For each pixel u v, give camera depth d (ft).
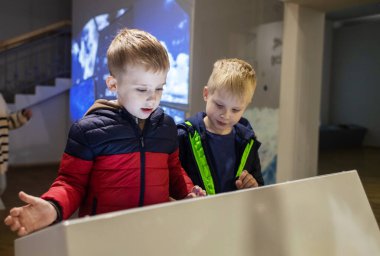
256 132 13.37
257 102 13.28
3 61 20.65
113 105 3.43
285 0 13.65
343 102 31.96
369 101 30.32
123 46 3.15
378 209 11.91
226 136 4.57
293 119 14.05
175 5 11.98
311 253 2.77
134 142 3.36
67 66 22.13
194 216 2.20
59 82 20.25
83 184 3.30
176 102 12.01
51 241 1.85
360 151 27.14
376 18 29.45
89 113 3.43
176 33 11.97
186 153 4.52
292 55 13.88
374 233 3.28
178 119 11.90
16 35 21.16
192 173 4.44
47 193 2.98
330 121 32.53
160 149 3.54
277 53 13.84
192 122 4.57
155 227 2.03
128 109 3.26
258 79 13.24
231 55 12.39
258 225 2.50
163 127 3.62
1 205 11.78
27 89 21.13
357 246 3.11
